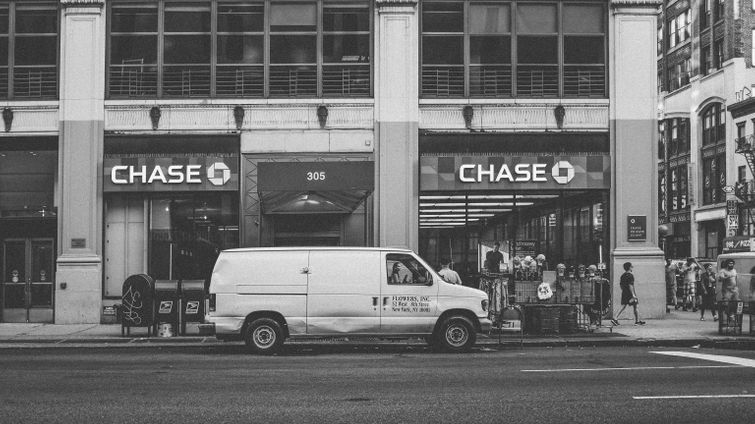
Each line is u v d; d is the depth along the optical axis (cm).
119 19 2488
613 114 2492
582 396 1006
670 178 5981
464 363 1402
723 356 1502
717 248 5288
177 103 2448
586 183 2469
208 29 2492
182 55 2486
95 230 2419
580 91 2517
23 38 2481
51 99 2456
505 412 902
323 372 1273
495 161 2456
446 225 2475
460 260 2467
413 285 1683
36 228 2461
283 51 2494
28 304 2444
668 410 909
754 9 5081
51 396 1027
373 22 2494
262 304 1661
